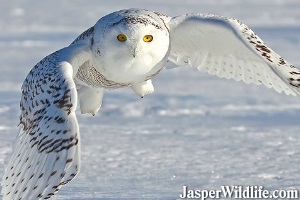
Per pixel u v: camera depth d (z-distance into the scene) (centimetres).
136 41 1454
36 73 1410
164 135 2612
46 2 9388
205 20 1549
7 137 2547
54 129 1270
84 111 1650
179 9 8894
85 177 1975
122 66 1491
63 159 1242
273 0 10156
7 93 3522
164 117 3005
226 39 1593
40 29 6681
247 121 2902
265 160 2170
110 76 1523
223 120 2928
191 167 2091
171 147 2388
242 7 9175
